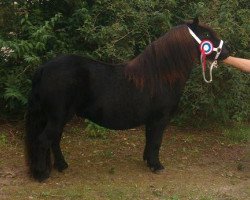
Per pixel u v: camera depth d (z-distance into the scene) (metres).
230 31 5.85
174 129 6.61
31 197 4.23
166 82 4.66
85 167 5.05
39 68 4.48
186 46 4.64
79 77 4.44
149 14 5.99
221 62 5.18
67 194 4.31
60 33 6.23
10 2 6.17
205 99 6.07
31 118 4.51
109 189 4.47
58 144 4.77
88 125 6.02
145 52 4.67
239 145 6.12
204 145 6.03
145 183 4.67
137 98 4.62
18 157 5.23
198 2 6.23
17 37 6.16
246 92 6.45
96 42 6.09
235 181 4.85
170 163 5.29
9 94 5.64
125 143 5.91
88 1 6.43
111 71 4.62
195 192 4.50
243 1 6.41
